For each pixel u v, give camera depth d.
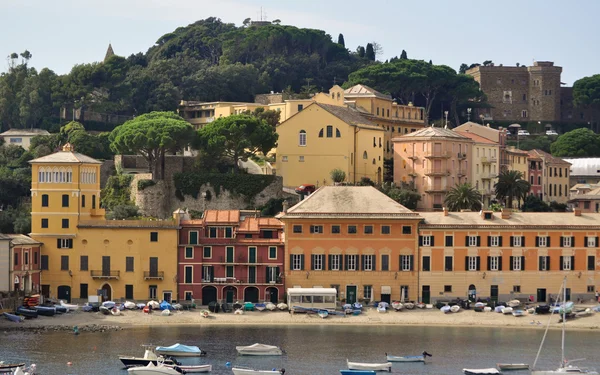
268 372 190.88
